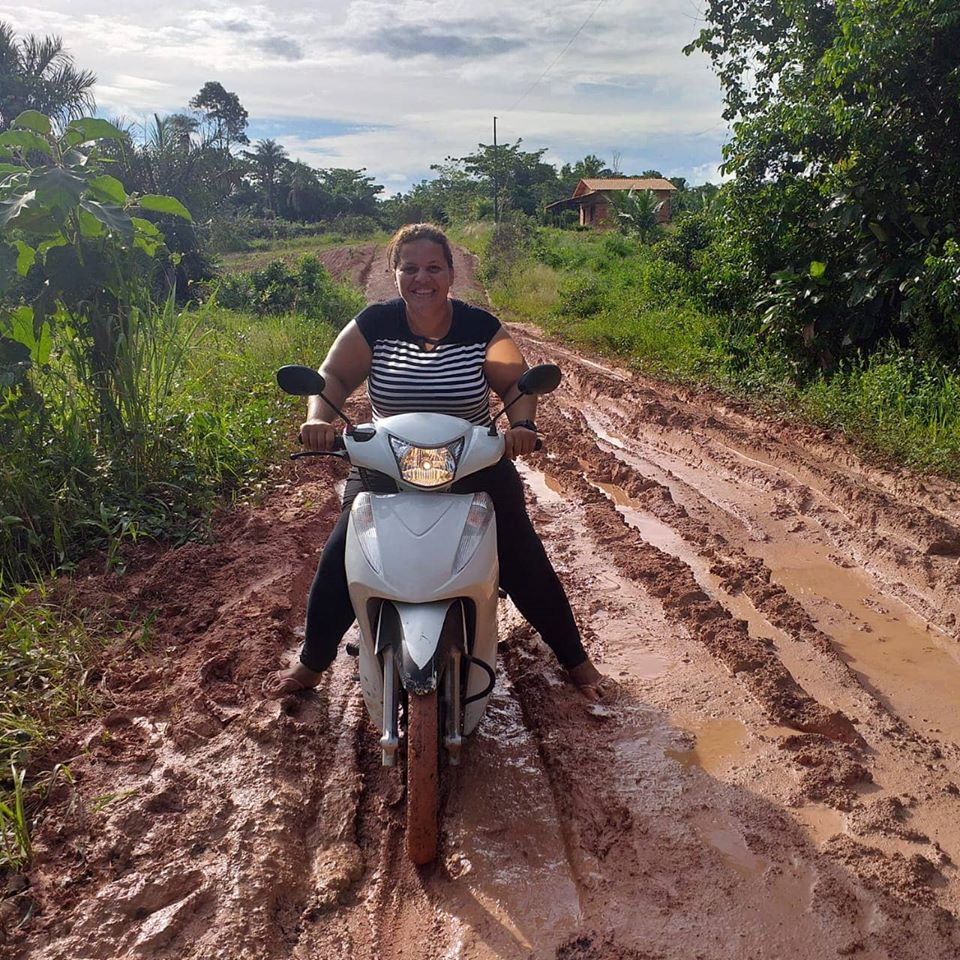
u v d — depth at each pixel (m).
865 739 4.05
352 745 3.94
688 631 5.09
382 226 79.75
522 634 4.99
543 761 3.87
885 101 9.51
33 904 2.96
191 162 20.30
